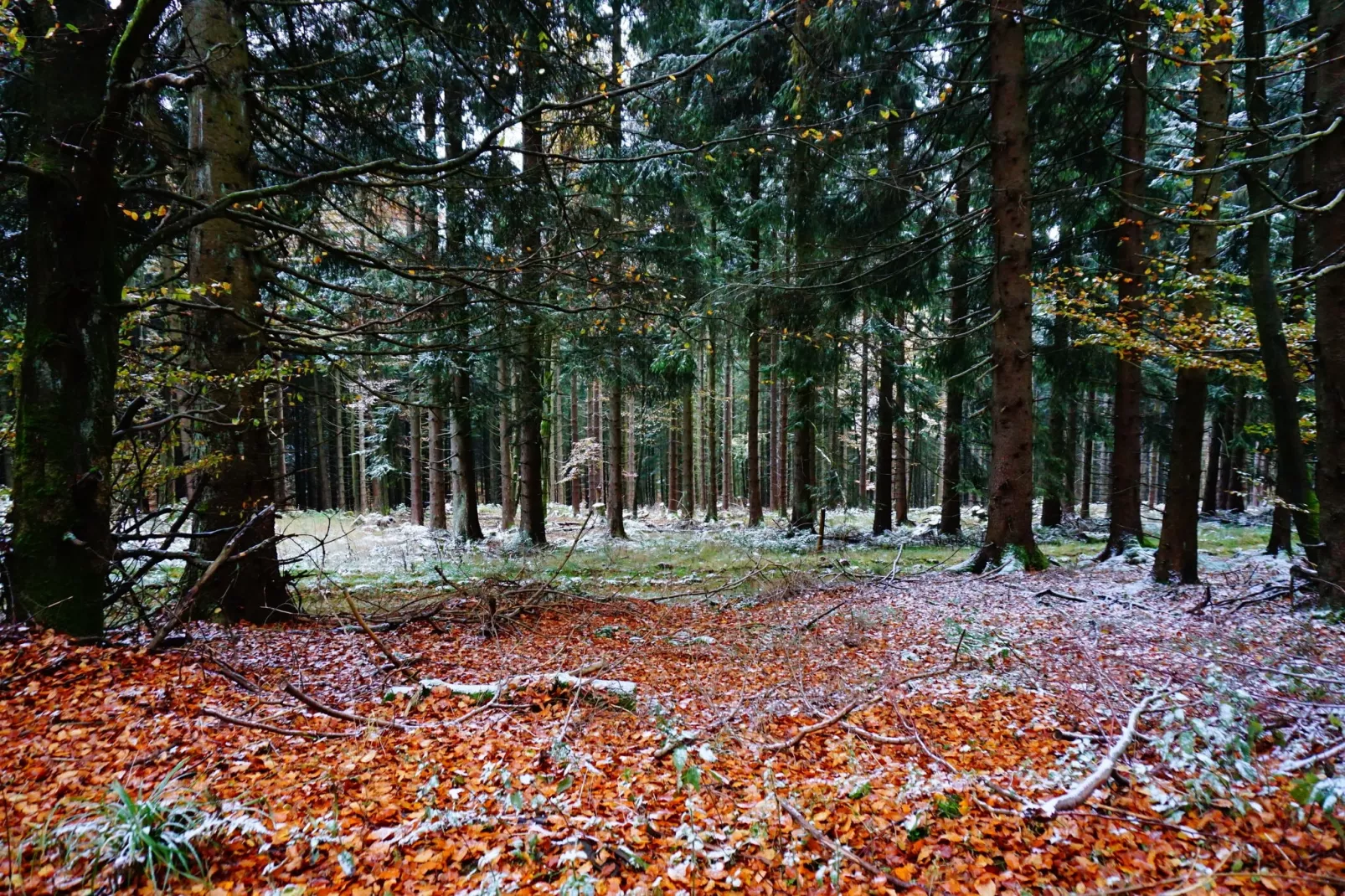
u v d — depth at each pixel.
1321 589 6.19
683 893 2.53
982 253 15.20
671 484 29.75
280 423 8.05
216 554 6.70
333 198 9.10
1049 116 11.22
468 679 5.39
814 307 12.84
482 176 7.48
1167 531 8.67
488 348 9.33
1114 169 10.92
